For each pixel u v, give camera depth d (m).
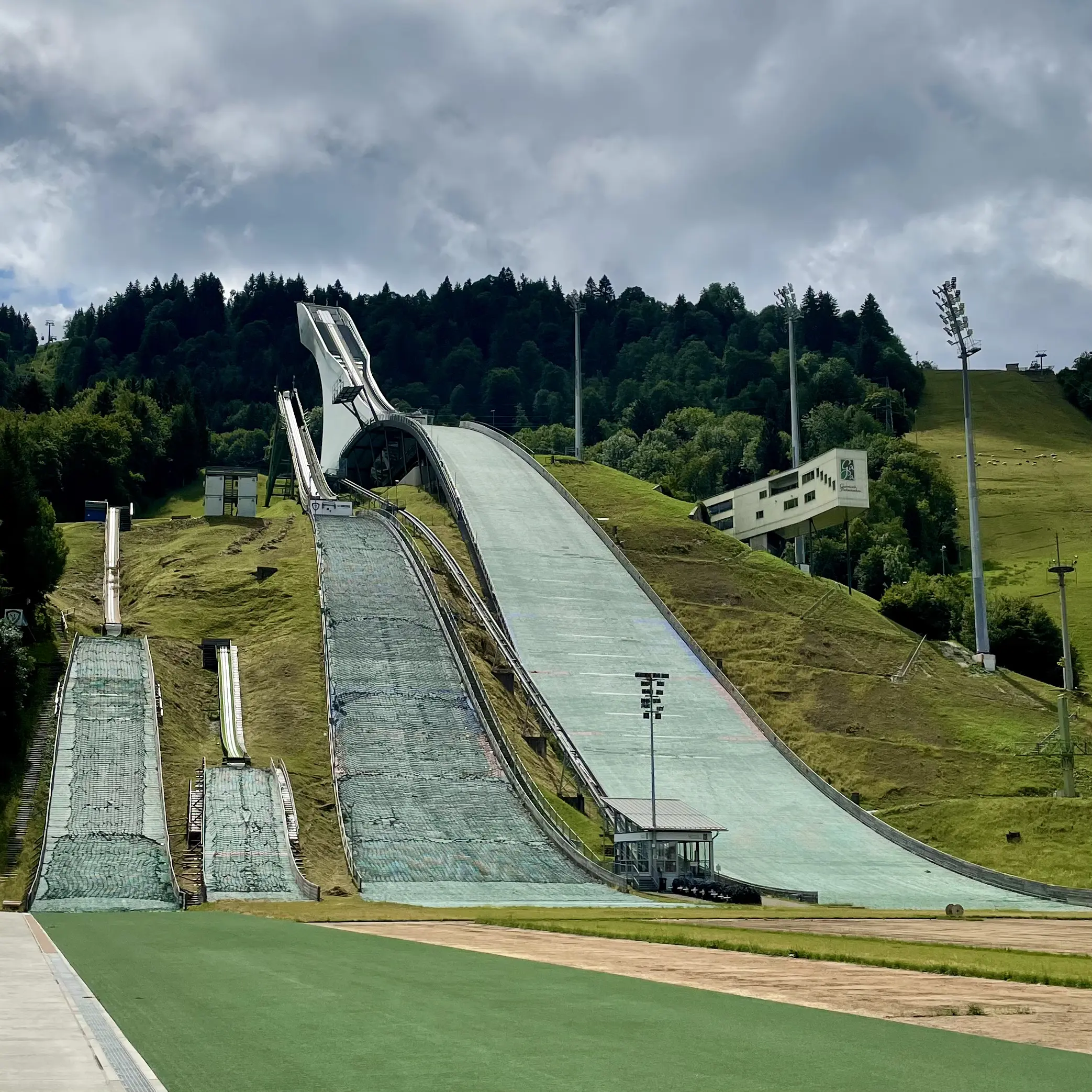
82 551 142.62
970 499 135.38
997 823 92.00
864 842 88.50
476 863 75.75
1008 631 153.50
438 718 95.44
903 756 106.06
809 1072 15.73
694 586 139.38
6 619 88.62
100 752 83.06
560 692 106.69
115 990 22.95
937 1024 20.39
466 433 188.88
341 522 141.50
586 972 27.41
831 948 35.59
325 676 99.88
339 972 26.75
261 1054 16.30
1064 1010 22.66
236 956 30.41
